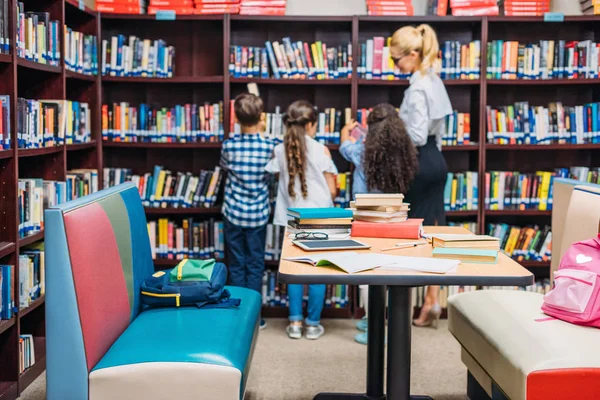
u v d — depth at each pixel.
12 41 3.12
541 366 2.19
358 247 2.56
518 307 2.80
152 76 4.65
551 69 4.68
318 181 4.28
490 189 4.77
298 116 4.21
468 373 3.21
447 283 2.13
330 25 4.88
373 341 3.01
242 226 4.38
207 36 4.94
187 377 2.19
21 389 3.27
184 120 4.71
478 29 4.75
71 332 2.18
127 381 2.18
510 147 4.69
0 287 3.07
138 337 2.45
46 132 3.64
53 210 2.18
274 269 4.92
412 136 4.07
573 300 2.50
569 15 4.62
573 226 3.10
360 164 4.18
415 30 4.07
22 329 3.75
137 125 4.71
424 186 4.13
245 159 4.31
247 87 4.90
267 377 3.56
